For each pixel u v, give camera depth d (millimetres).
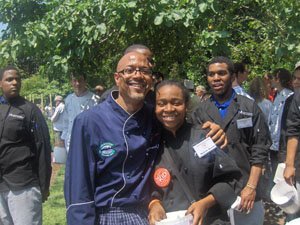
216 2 4680
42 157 4609
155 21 4676
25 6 5699
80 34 5051
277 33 5066
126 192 2609
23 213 4520
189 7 4719
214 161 2682
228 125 3758
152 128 2711
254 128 3758
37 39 5090
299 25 4781
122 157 2576
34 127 4566
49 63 5270
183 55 6035
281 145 5219
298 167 4523
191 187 2705
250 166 3738
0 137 4477
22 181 4500
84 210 2592
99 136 2592
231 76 3869
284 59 6090
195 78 6293
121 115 2600
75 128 2629
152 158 2701
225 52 4883
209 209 2791
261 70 8680
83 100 6715
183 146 2717
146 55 2695
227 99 3857
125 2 4680
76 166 2611
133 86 2566
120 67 2602
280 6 4867
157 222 2520
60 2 5434
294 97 4562
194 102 3947
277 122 6613
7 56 5262
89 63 5617
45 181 4652
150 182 2705
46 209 7477
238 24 6652
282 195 4539
